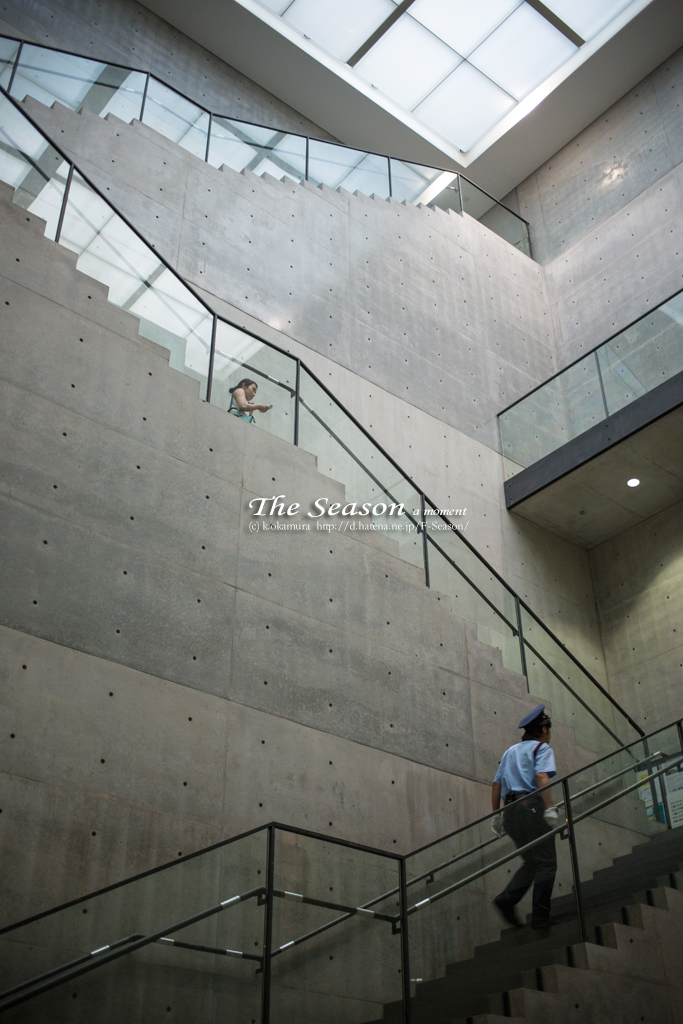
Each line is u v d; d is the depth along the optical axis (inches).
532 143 761.6
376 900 210.2
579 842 237.9
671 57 693.9
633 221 663.1
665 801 260.7
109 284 340.2
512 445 572.1
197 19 665.0
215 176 509.7
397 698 346.0
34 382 294.8
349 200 585.6
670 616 529.7
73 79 470.6
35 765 249.1
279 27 677.3
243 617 315.6
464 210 683.4
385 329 552.7
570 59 711.7
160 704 282.2
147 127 489.1
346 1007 193.2
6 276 303.1
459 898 224.1
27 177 330.0
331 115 741.3
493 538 535.8
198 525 318.0
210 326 365.1
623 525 569.9
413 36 693.9
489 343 622.2
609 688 545.0
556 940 224.1
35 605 266.5
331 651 335.0
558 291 699.4
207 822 277.1
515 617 420.5
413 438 526.9
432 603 380.2
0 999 171.8
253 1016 180.5
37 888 236.2
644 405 487.2
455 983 212.1
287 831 203.3
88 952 181.9
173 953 184.4
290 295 509.7
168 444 322.7
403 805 327.6
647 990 218.7
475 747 362.6
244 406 357.1
